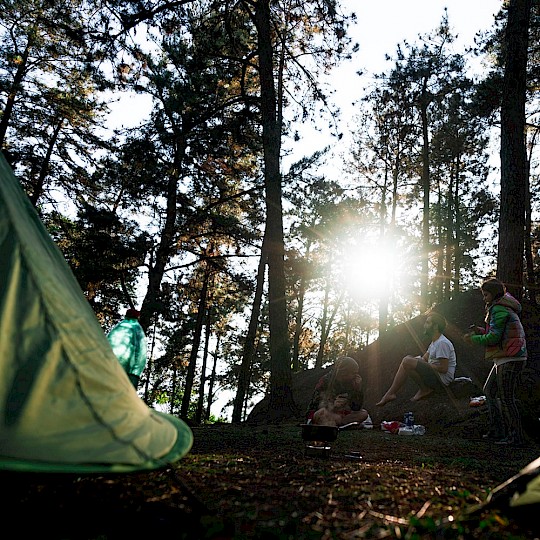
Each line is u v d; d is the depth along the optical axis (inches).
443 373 352.8
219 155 789.9
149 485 123.8
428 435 316.8
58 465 86.9
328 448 198.1
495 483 149.2
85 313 123.3
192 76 698.8
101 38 519.8
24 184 872.3
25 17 789.9
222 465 163.5
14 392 95.7
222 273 932.0
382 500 119.6
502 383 265.6
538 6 788.0
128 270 782.5
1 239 112.2
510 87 399.9
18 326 103.7
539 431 295.0
